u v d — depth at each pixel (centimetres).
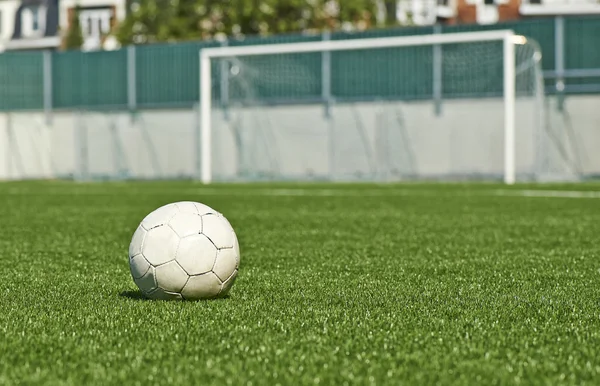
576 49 2253
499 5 3556
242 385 234
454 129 2359
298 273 488
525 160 2259
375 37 2472
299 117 2539
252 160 2598
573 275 480
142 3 3575
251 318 330
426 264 535
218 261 365
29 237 734
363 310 352
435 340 292
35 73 2891
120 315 337
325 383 236
